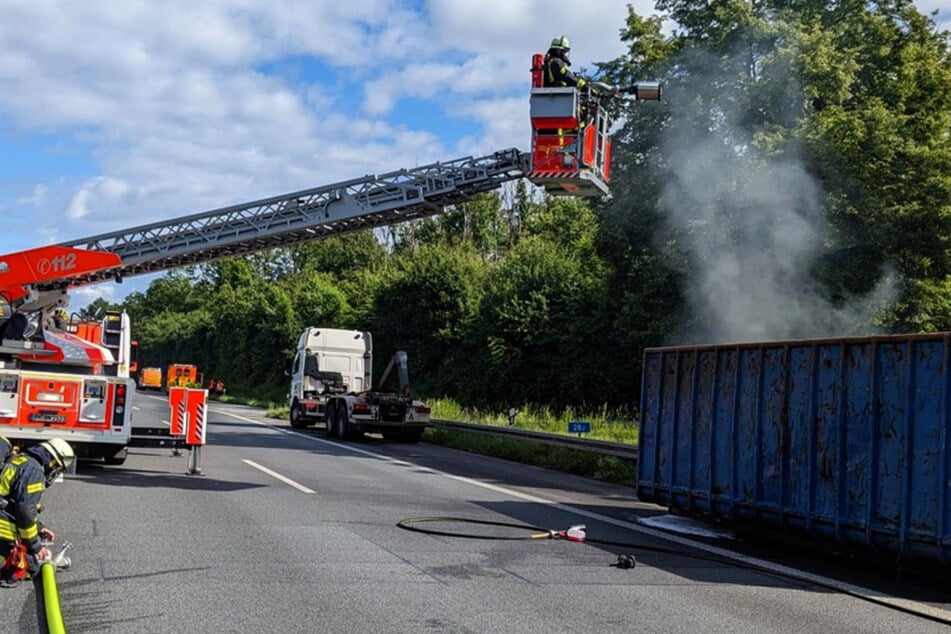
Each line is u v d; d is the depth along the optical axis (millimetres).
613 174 24172
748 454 9961
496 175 16250
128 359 16406
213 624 5922
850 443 8602
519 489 14281
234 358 72812
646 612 6660
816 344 9125
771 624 6496
